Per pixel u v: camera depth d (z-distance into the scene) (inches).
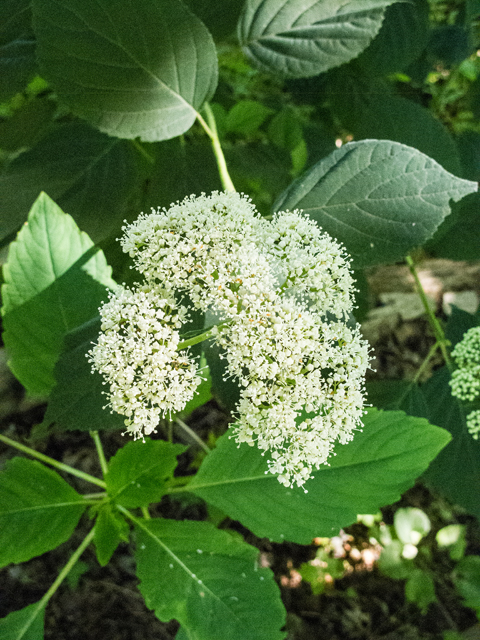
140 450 10.9
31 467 11.0
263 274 7.6
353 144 9.2
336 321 9.0
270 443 7.7
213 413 20.0
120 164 12.7
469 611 18.5
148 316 7.4
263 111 14.2
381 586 18.7
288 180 14.9
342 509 10.2
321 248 8.0
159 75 9.6
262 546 18.7
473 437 13.6
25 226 10.9
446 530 19.0
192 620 9.9
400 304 21.5
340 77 15.4
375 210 9.2
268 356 7.7
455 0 18.3
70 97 9.7
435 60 17.6
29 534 10.6
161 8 8.8
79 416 9.5
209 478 11.3
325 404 8.3
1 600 16.0
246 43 11.2
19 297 11.0
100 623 16.2
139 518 11.5
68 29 9.0
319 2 10.5
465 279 21.8
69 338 9.9
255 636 9.7
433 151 14.6
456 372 12.2
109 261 13.5
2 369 17.7
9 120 13.7
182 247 7.6
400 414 10.5
